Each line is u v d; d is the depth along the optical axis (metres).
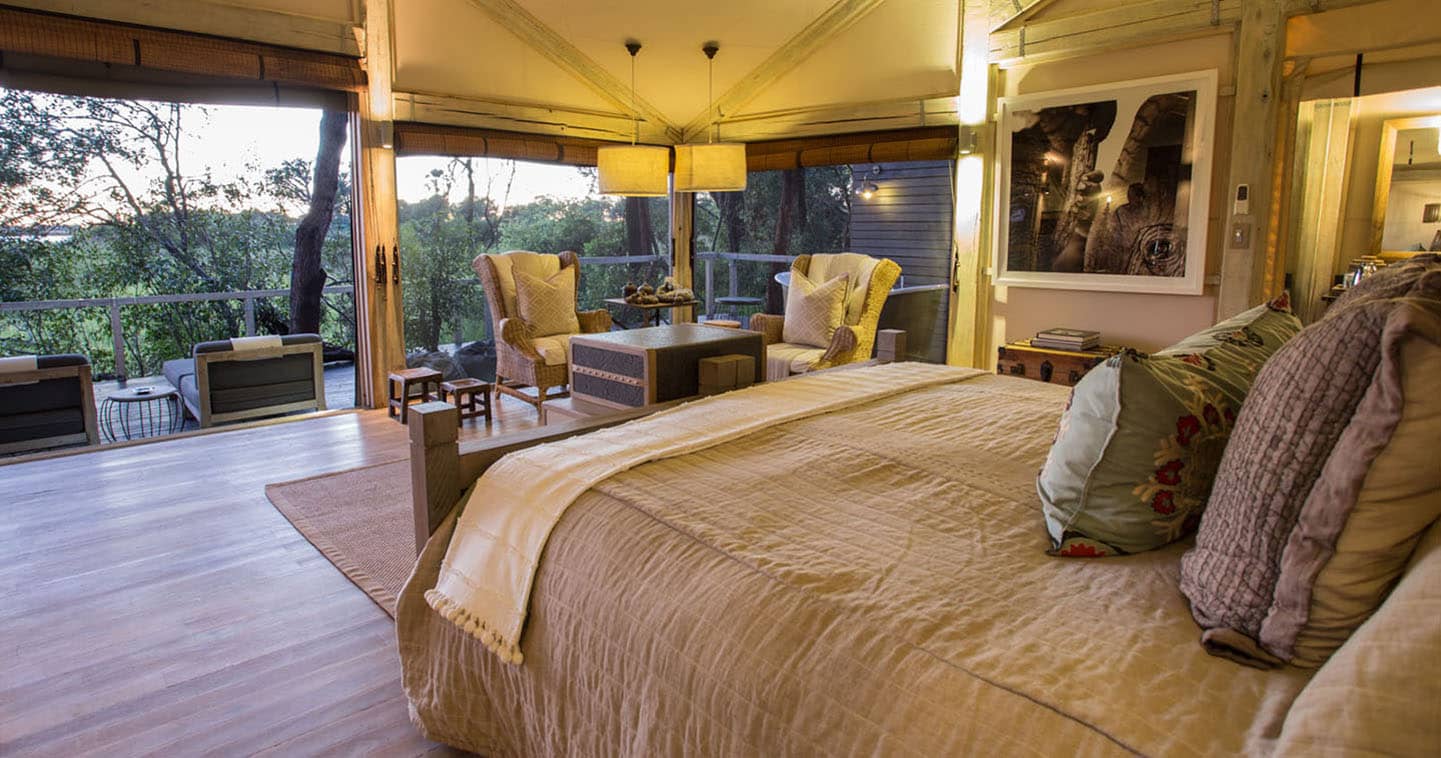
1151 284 4.27
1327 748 0.72
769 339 5.22
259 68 4.34
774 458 1.84
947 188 5.20
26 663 2.24
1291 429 0.97
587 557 1.49
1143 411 1.27
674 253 6.67
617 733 1.38
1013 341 4.92
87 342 6.42
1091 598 1.17
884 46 5.16
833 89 5.50
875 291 4.93
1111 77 4.34
